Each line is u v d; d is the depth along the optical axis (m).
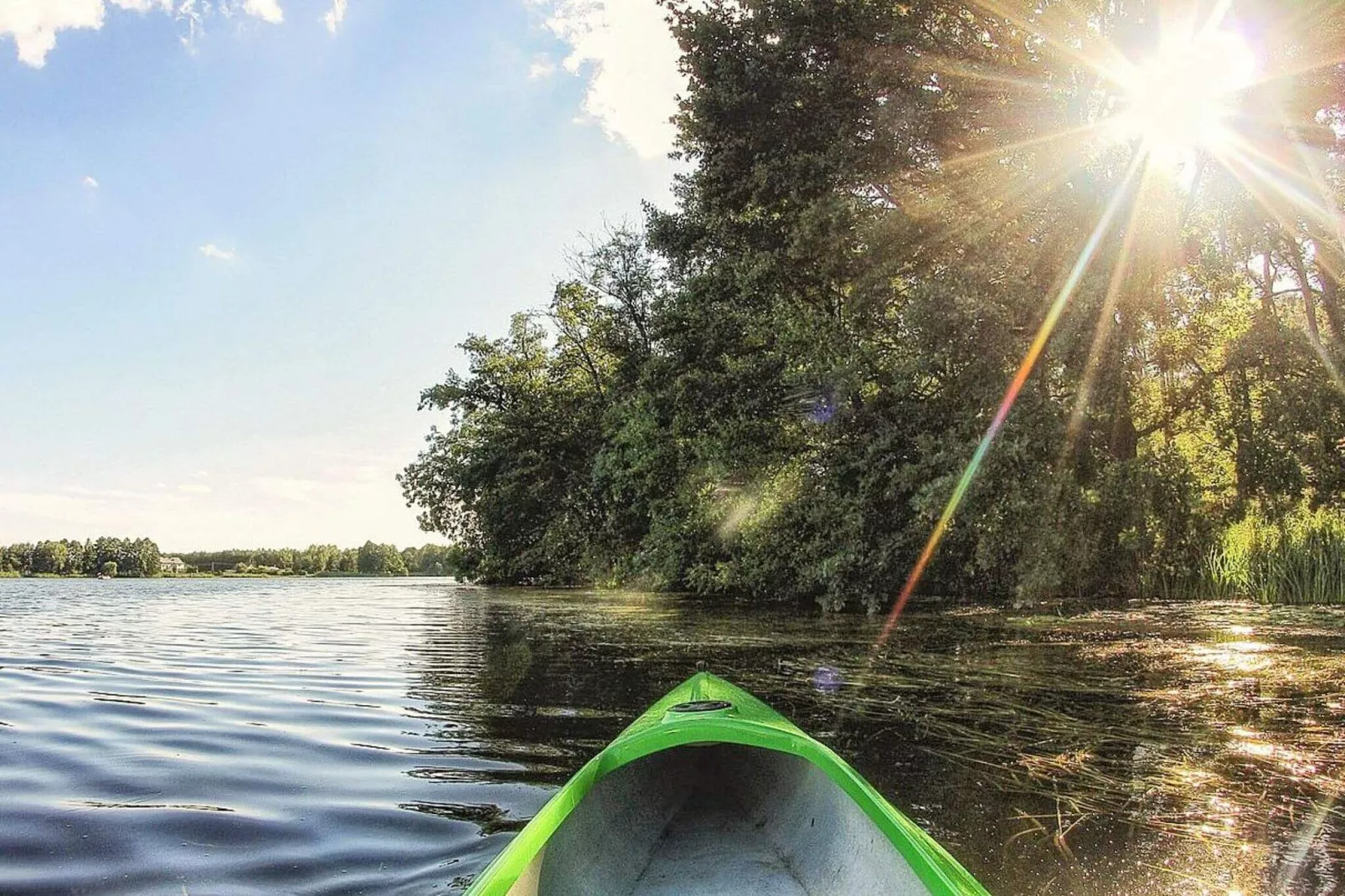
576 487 28.00
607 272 27.64
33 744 5.12
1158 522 14.23
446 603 21.47
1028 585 12.55
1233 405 15.45
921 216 13.92
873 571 13.53
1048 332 13.16
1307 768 4.42
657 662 8.47
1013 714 5.75
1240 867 3.17
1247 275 16.52
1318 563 13.47
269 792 4.07
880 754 4.77
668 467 20.28
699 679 4.91
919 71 14.74
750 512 17.09
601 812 3.43
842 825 3.30
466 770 4.48
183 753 4.88
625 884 3.31
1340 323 16.22
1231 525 15.20
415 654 9.70
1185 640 9.20
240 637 12.34
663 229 19.88
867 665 7.95
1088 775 4.32
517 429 28.70
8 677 8.12
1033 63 14.86
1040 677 7.16
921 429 13.34
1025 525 12.42
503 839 3.40
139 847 3.34
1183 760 4.57
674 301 17.80
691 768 4.64
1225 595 14.20
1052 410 12.39
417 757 4.75
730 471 17.27
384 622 15.02
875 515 13.61
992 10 14.48
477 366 29.72
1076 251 13.71
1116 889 2.96
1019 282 13.18
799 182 14.90
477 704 6.34
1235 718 5.56
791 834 3.76
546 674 7.80
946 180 14.56
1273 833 3.51
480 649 10.12
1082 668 7.54
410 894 2.88
